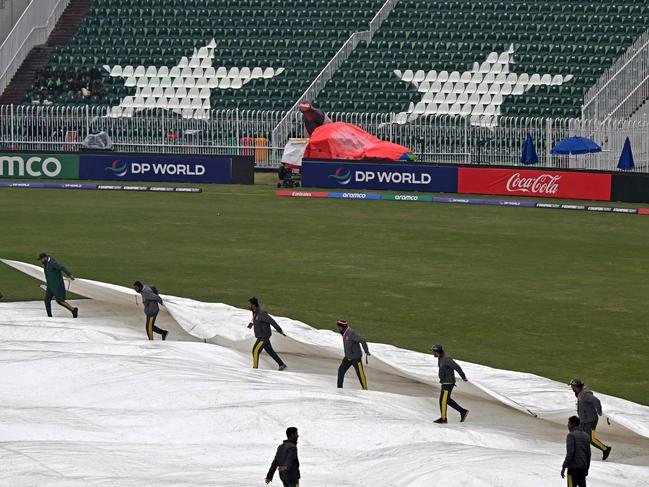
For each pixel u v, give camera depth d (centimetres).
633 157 14675
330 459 5141
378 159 14725
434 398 6328
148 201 13712
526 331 7738
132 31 18962
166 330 7788
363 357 6581
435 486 4616
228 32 18812
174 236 11344
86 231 11550
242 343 7250
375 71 17712
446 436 5378
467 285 9194
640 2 18100
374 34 18312
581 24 17888
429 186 14338
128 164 15375
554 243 11112
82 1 19588
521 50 17612
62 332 7494
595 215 12838
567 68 17225
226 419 5522
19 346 6994
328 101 17425
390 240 11250
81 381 6212
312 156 14962
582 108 15800
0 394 6047
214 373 6319
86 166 15412
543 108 16725
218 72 18262
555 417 5622
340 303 8531
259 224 12112
